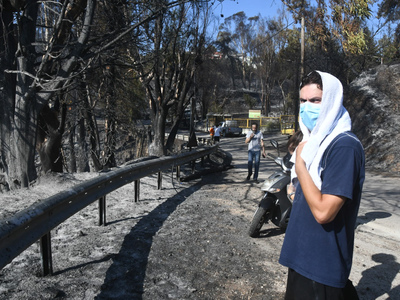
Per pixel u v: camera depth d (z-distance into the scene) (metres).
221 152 17.88
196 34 17.66
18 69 9.45
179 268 4.25
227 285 3.88
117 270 4.07
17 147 9.54
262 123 46.69
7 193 7.46
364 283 4.04
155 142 18.95
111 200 7.51
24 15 9.49
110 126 13.92
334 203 1.69
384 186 10.89
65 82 9.34
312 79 1.86
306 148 1.80
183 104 20.75
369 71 20.05
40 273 3.80
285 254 1.95
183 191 9.03
